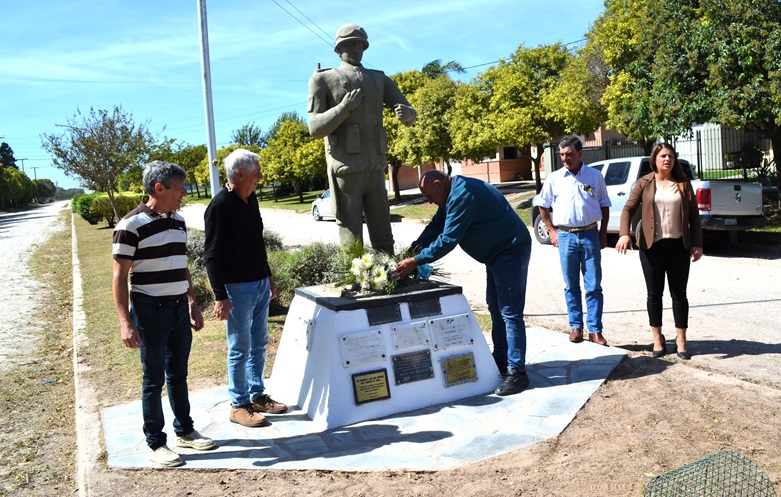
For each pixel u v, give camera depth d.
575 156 5.94
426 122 25.81
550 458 3.81
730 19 12.21
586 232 6.01
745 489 3.13
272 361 6.39
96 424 4.90
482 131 21.89
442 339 4.94
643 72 14.22
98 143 23.11
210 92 10.58
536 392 4.92
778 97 11.30
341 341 4.61
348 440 4.26
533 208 14.45
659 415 4.32
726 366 5.32
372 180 5.95
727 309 7.54
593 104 17.50
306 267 8.98
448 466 3.79
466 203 4.74
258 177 4.54
